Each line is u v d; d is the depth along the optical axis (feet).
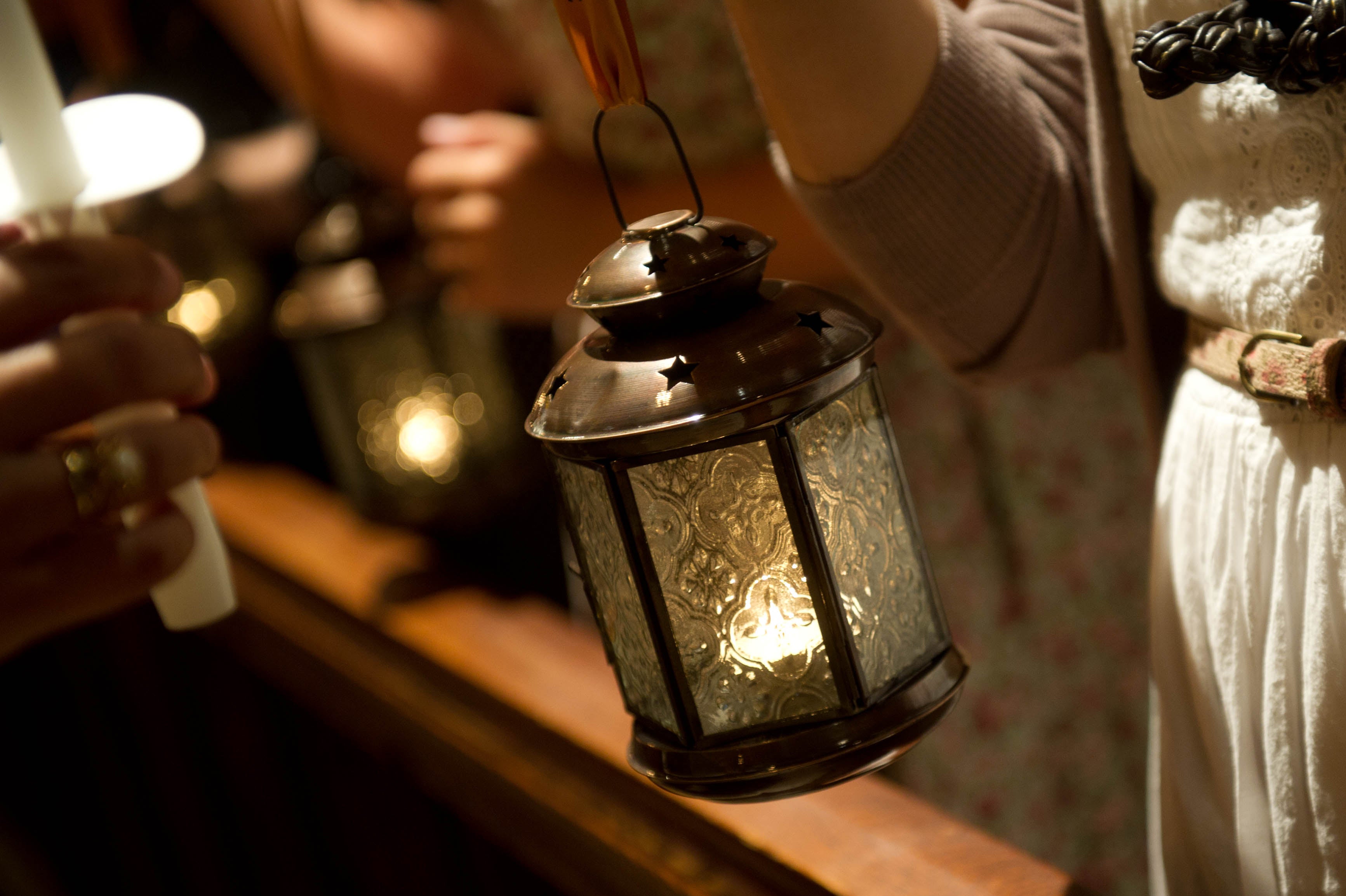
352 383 5.02
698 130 4.08
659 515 2.35
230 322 7.09
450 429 5.16
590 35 2.33
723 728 2.42
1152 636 2.77
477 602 4.68
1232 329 2.57
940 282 2.80
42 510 2.35
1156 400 2.87
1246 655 2.55
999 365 2.93
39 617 2.40
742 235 2.38
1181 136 2.54
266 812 6.52
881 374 4.23
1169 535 2.71
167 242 6.77
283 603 5.61
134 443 2.40
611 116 4.15
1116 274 2.77
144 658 6.72
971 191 2.72
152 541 2.46
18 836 6.52
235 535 5.95
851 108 2.63
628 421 2.31
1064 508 4.12
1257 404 2.52
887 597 2.45
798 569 2.36
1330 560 2.42
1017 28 2.83
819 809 3.03
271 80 5.74
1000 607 4.23
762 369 2.31
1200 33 2.35
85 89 5.97
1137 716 4.24
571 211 4.45
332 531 5.73
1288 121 2.38
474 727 4.19
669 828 3.26
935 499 4.23
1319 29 2.26
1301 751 2.48
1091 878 4.33
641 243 2.36
